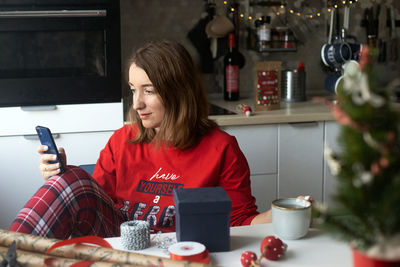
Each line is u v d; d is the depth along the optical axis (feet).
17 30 7.87
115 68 8.28
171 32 10.35
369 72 2.25
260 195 8.85
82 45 8.16
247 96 10.91
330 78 10.19
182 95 5.17
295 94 10.11
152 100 5.13
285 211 3.66
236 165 5.17
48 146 4.70
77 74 8.23
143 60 5.12
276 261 3.35
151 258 3.14
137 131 5.54
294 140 8.80
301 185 8.97
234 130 8.56
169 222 5.02
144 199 5.23
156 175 5.27
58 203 4.38
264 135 8.68
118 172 5.41
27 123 8.12
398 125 2.23
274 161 8.79
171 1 10.25
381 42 11.04
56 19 7.96
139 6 10.14
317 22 10.96
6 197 8.23
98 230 4.84
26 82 8.07
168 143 5.20
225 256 3.49
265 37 10.40
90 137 8.38
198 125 5.30
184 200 3.52
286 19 10.81
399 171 2.22
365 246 2.38
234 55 10.11
